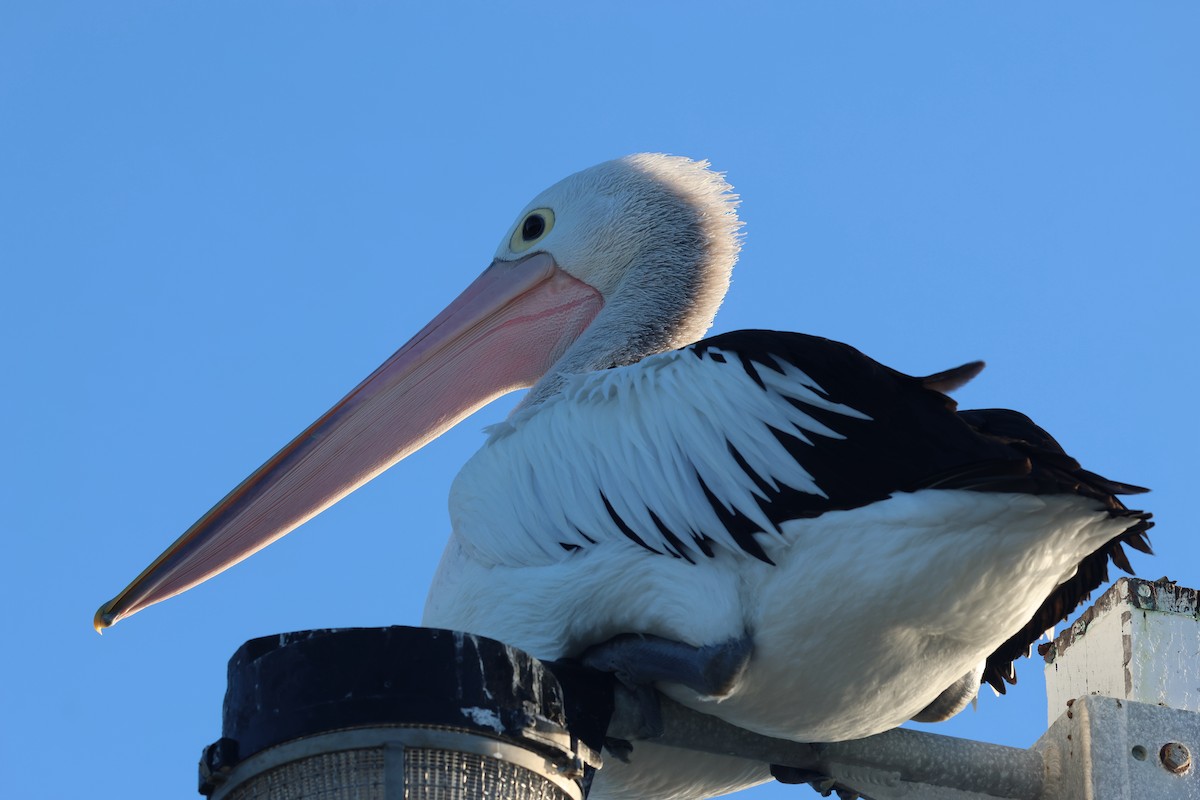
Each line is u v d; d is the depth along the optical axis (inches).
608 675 326.3
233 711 261.1
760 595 319.9
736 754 337.4
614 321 460.8
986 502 306.3
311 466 444.5
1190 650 367.2
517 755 257.6
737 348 340.8
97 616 408.2
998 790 343.6
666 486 334.0
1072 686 382.6
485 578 350.0
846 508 315.6
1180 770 340.2
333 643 259.8
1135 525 321.7
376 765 252.2
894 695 325.1
